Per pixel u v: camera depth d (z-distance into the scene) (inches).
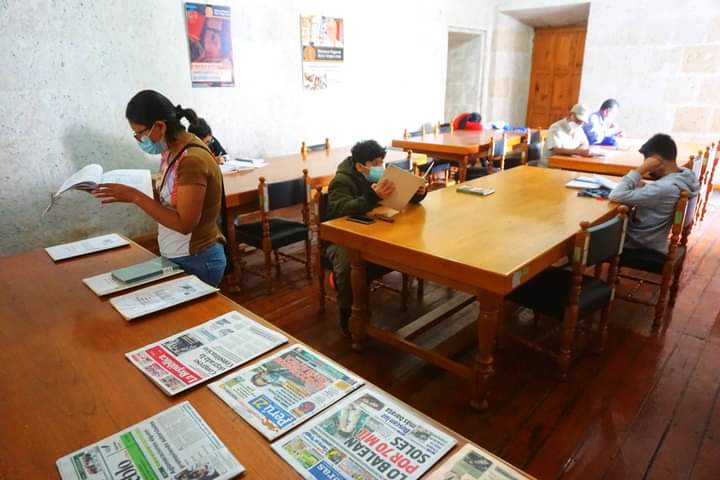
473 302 107.0
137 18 140.7
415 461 30.9
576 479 62.1
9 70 120.7
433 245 70.7
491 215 86.4
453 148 168.6
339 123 211.6
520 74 294.5
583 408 75.7
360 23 207.9
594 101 248.5
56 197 58.6
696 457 65.4
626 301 108.5
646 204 94.4
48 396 37.7
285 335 46.5
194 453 31.4
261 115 179.8
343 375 40.0
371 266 91.2
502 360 89.1
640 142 180.9
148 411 35.9
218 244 71.1
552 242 71.6
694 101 220.5
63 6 126.4
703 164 157.4
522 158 177.8
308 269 124.2
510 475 29.9
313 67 193.5
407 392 80.2
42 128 128.6
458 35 276.4
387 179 82.0
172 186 63.2
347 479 29.4
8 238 127.6
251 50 171.2
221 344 44.9
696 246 147.4
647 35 225.6
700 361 88.0
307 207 118.9
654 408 75.5
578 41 275.0
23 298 54.7
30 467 30.7
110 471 30.0
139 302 52.8
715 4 205.8
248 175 125.9
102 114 138.7
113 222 145.8
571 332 78.5
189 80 156.4
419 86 246.1
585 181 113.1
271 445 32.3
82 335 46.7
